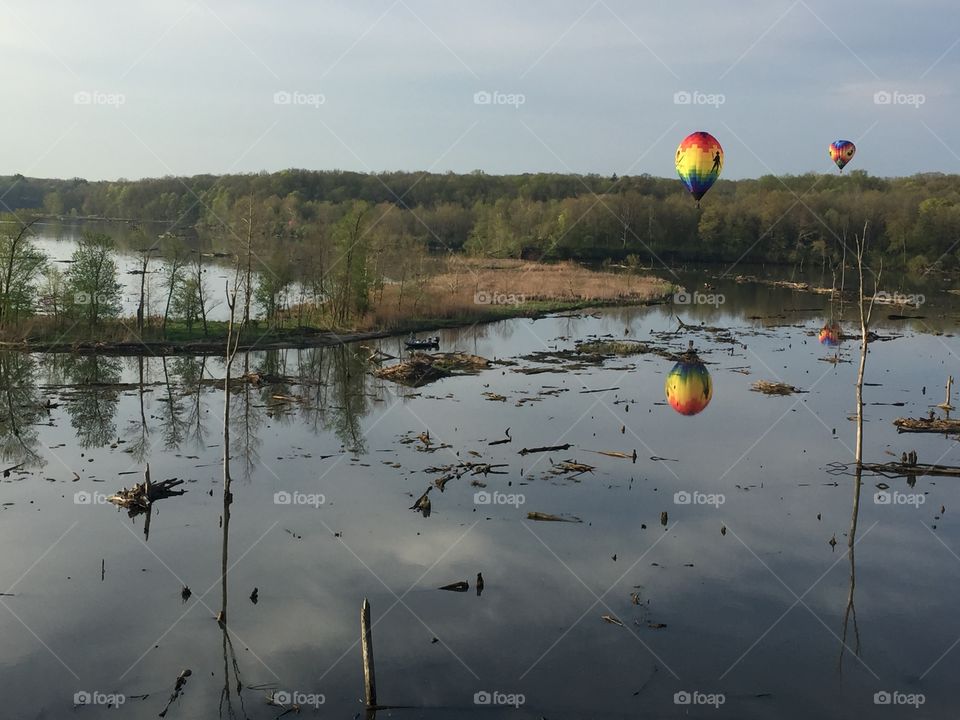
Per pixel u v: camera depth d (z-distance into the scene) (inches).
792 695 824.3
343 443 1565.0
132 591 988.6
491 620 948.6
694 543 1165.7
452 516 1232.8
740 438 1662.2
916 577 1082.7
